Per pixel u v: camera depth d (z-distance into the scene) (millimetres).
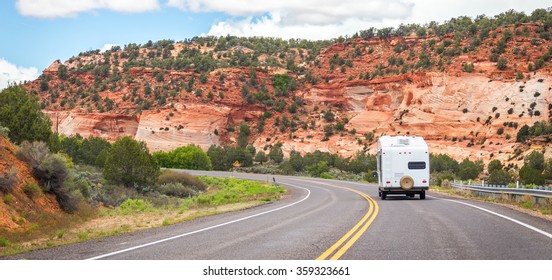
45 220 17109
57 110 194125
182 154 114500
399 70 185375
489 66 153500
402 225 13773
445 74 155375
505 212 17516
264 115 191250
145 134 175250
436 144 142375
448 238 11016
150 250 10117
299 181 66688
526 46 160375
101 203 28234
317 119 188125
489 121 140875
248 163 128875
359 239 11062
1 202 16312
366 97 188500
